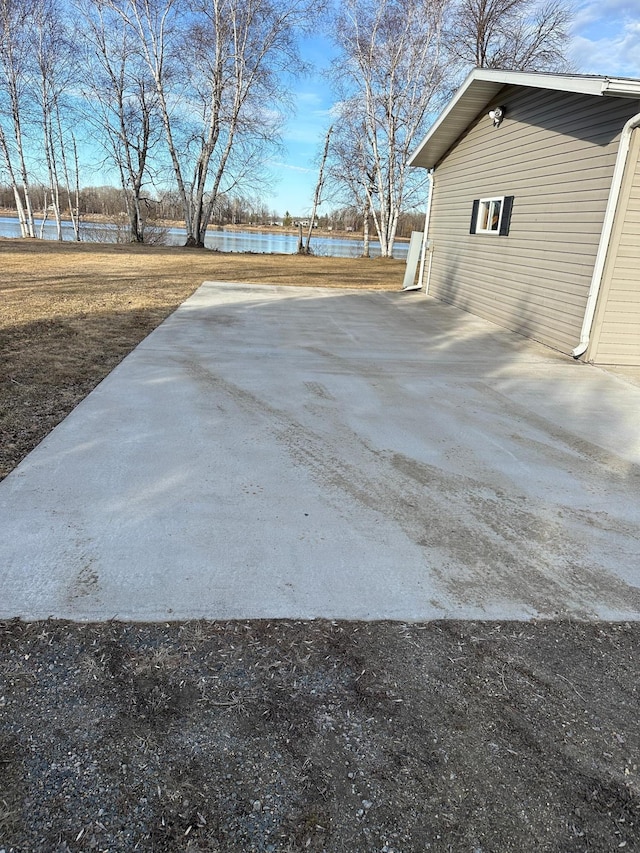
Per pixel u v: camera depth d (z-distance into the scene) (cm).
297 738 144
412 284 1231
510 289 748
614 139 524
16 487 261
